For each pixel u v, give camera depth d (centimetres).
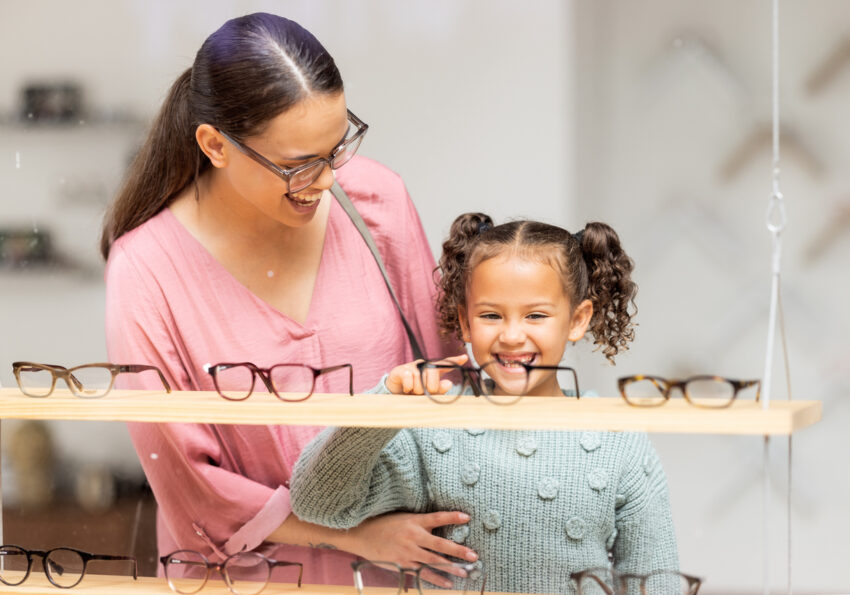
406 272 175
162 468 168
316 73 133
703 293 220
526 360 134
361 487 137
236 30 137
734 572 224
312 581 167
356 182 174
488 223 157
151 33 208
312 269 168
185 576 144
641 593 126
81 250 211
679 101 216
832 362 217
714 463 224
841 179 214
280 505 160
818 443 220
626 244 220
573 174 216
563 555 143
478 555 146
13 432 212
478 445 147
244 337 163
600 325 153
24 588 133
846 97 212
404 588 126
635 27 215
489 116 215
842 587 220
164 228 165
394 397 120
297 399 120
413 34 215
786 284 218
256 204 144
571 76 213
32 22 209
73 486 211
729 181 217
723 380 108
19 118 211
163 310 162
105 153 209
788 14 213
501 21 213
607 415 104
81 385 129
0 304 213
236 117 134
